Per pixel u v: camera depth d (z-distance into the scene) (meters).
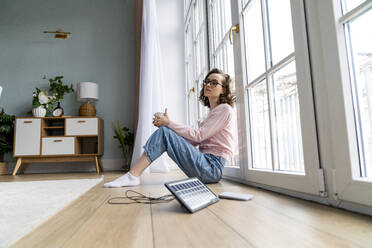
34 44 3.97
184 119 3.53
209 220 0.70
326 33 0.81
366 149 0.75
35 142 3.28
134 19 4.14
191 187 0.94
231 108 1.54
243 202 0.95
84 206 0.95
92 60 4.00
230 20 1.84
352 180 0.72
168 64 3.62
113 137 3.71
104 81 3.97
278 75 1.20
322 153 0.85
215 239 0.54
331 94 0.79
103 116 3.89
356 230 0.57
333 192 0.80
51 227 0.67
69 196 1.19
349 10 0.76
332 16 0.78
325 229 0.59
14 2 4.04
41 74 3.91
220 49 2.10
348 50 0.76
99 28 4.09
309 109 0.89
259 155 1.42
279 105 1.21
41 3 4.07
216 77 1.64
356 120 0.74
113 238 0.56
